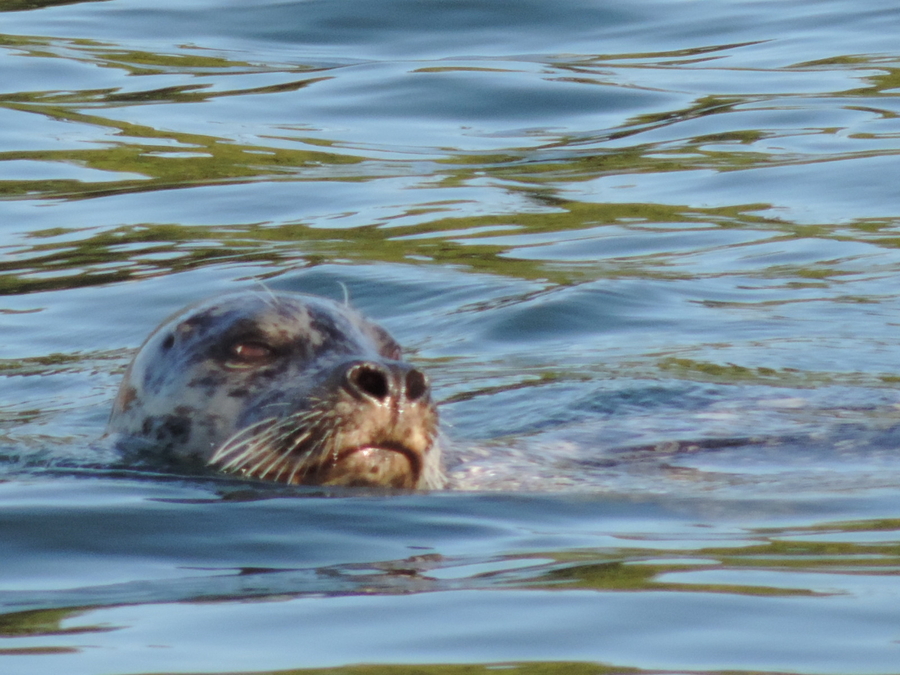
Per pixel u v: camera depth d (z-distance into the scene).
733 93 48.91
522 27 55.97
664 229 37.75
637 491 18.72
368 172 42.59
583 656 11.62
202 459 19.17
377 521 16.14
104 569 14.10
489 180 42.06
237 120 46.56
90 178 41.88
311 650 11.78
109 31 55.75
